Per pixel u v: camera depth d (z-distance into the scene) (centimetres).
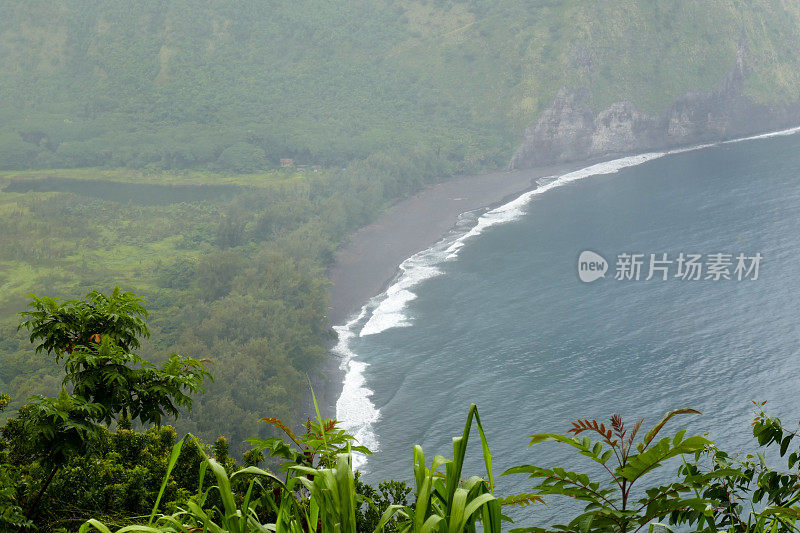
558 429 6556
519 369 7856
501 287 10250
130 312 716
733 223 11738
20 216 14825
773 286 9231
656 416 6656
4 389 7462
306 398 7438
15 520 558
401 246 12406
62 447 587
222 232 12556
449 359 8231
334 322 9619
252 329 8031
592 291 9788
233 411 6394
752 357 7544
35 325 688
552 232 12400
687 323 8550
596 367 7750
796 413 6312
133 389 662
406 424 6881
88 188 17275
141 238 13575
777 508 356
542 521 4634
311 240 11625
